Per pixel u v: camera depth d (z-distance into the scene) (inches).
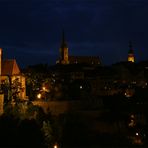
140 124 2182.6
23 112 1849.2
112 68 4254.4
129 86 3572.8
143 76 4008.4
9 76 2522.1
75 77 3873.0
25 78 2728.8
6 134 1337.4
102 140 1759.4
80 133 1808.6
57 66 4141.2
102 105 2519.7
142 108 2482.8
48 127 1732.3
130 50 5954.7
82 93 2979.8
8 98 2171.5
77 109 2336.4
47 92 2792.8
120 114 2252.7
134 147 1689.2
